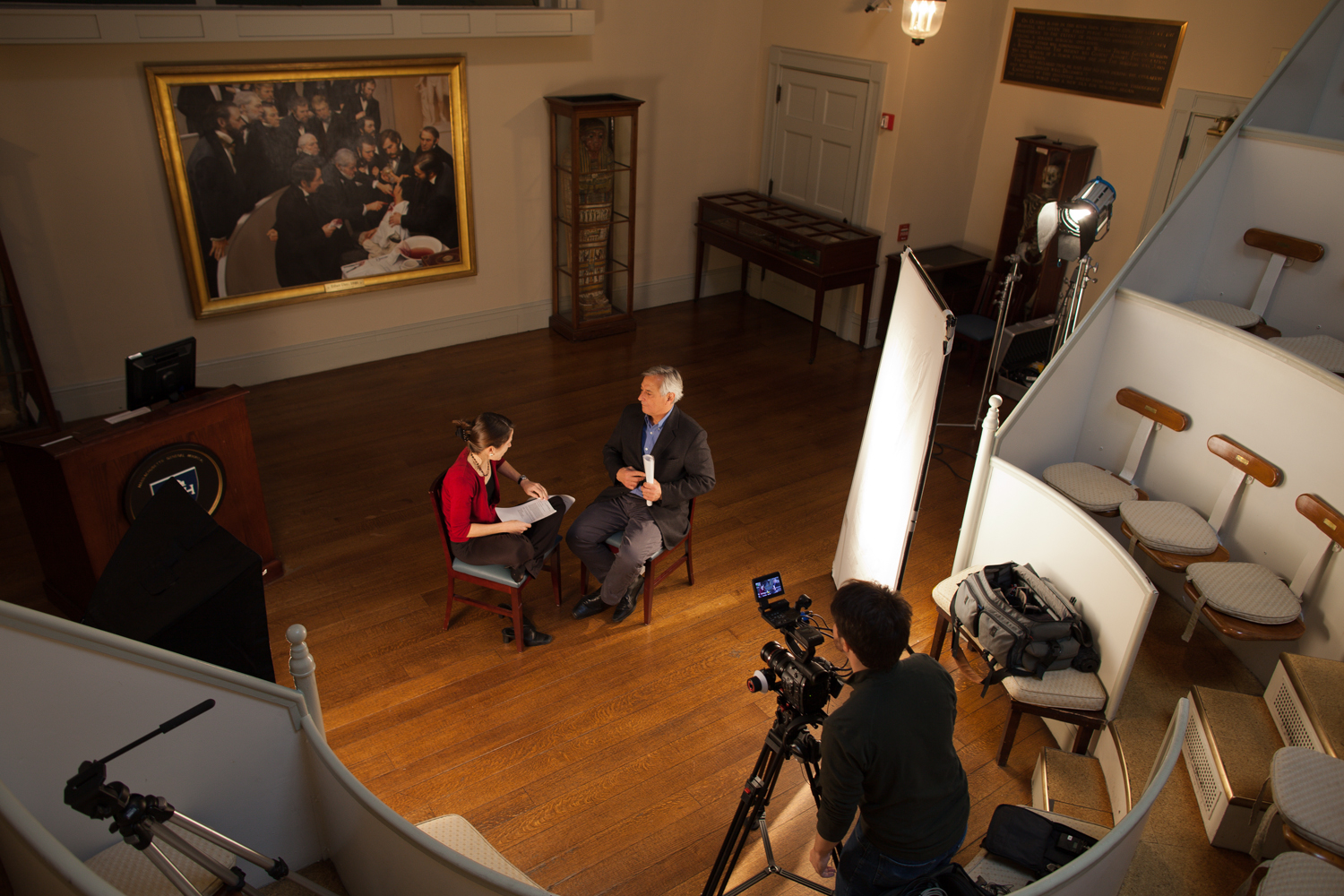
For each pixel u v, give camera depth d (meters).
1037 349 5.75
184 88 4.86
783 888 2.73
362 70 5.31
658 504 3.72
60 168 4.73
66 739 1.98
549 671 3.59
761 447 5.27
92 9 4.37
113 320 5.16
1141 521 3.57
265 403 5.55
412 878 1.93
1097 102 5.56
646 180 6.78
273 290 5.57
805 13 6.38
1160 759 2.14
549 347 6.50
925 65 5.81
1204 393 3.61
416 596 3.97
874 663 1.94
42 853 1.53
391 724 3.30
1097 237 4.02
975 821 2.98
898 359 3.49
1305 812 2.33
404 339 6.25
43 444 3.27
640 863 2.81
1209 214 4.13
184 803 2.18
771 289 7.40
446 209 6.00
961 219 6.59
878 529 3.60
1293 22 4.55
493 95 5.89
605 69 6.25
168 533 2.71
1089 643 3.09
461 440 5.19
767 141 7.01
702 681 3.56
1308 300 3.96
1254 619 3.08
